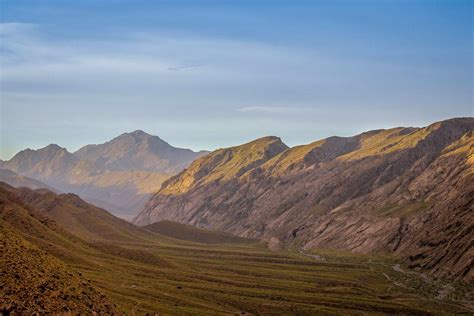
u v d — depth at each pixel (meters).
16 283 107.94
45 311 102.31
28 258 127.56
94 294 132.75
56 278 124.62
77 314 110.06
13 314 95.19
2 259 117.19
